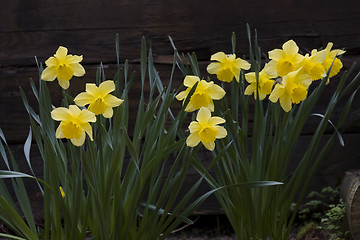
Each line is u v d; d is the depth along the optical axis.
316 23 2.43
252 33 2.42
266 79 1.91
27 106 1.87
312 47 2.43
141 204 1.85
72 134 1.66
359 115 2.33
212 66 1.89
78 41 2.41
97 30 2.42
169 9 2.42
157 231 1.82
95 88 1.70
